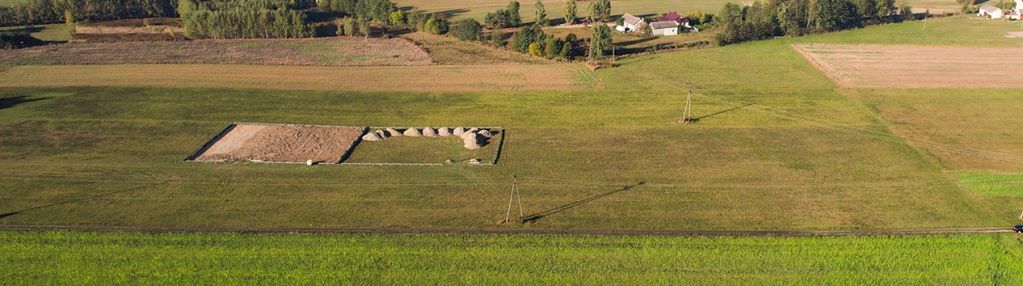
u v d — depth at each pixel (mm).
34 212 46344
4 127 64125
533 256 40719
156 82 80188
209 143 60156
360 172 53438
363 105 71812
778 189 49812
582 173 53219
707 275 38562
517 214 46156
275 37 108938
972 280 37750
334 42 105500
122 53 96250
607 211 46500
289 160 55969
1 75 83562
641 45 101625
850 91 75438
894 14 124500
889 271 38719
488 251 41281
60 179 51938
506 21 119875
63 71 85625
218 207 47156
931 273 38438
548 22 121312
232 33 108188
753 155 56562
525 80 81375
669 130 63156
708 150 57875
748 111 68500
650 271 39031
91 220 45156
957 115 66812
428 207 47250
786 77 81625
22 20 120250
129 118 67000
